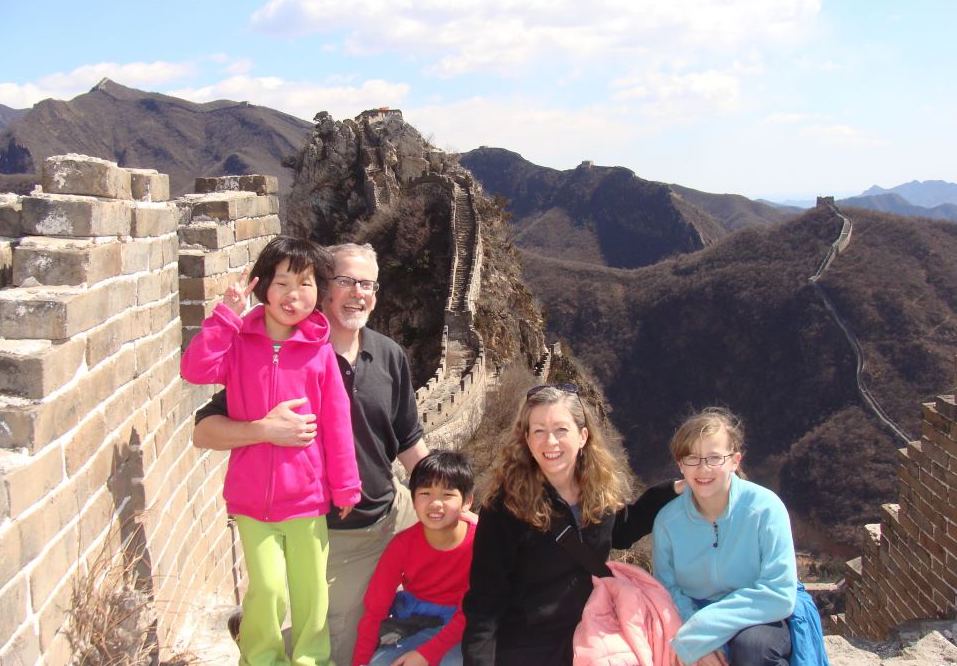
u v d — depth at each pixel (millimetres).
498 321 35812
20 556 2906
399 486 5098
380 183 48688
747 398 74312
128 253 4113
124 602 3746
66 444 3316
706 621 3986
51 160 3785
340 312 4336
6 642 2803
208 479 5777
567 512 4148
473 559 4168
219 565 6039
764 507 4152
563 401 4098
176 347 5059
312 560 4035
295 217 51094
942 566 7215
